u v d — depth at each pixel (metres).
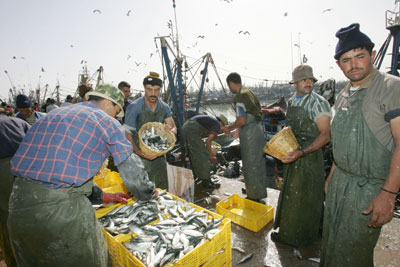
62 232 1.69
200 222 2.48
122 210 2.83
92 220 1.87
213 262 2.27
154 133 3.63
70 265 1.77
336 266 1.99
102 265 1.96
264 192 3.98
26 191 1.67
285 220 2.85
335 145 1.96
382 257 2.59
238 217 3.37
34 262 1.75
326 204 2.14
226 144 13.23
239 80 3.89
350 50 1.69
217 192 4.65
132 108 3.63
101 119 1.87
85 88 5.01
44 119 1.79
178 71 10.98
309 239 2.88
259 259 2.70
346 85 2.01
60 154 1.67
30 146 1.72
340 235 1.93
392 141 1.65
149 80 3.46
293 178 2.73
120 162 1.90
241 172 9.45
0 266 3.14
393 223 3.13
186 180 5.38
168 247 2.19
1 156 2.54
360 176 1.81
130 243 2.21
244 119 3.74
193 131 4.70
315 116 2.47
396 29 7.88
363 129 1.73
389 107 1.58
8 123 2.62
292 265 2.58
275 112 13.47
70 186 1.73
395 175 1.55
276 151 2.54
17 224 1.67
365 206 1.75
